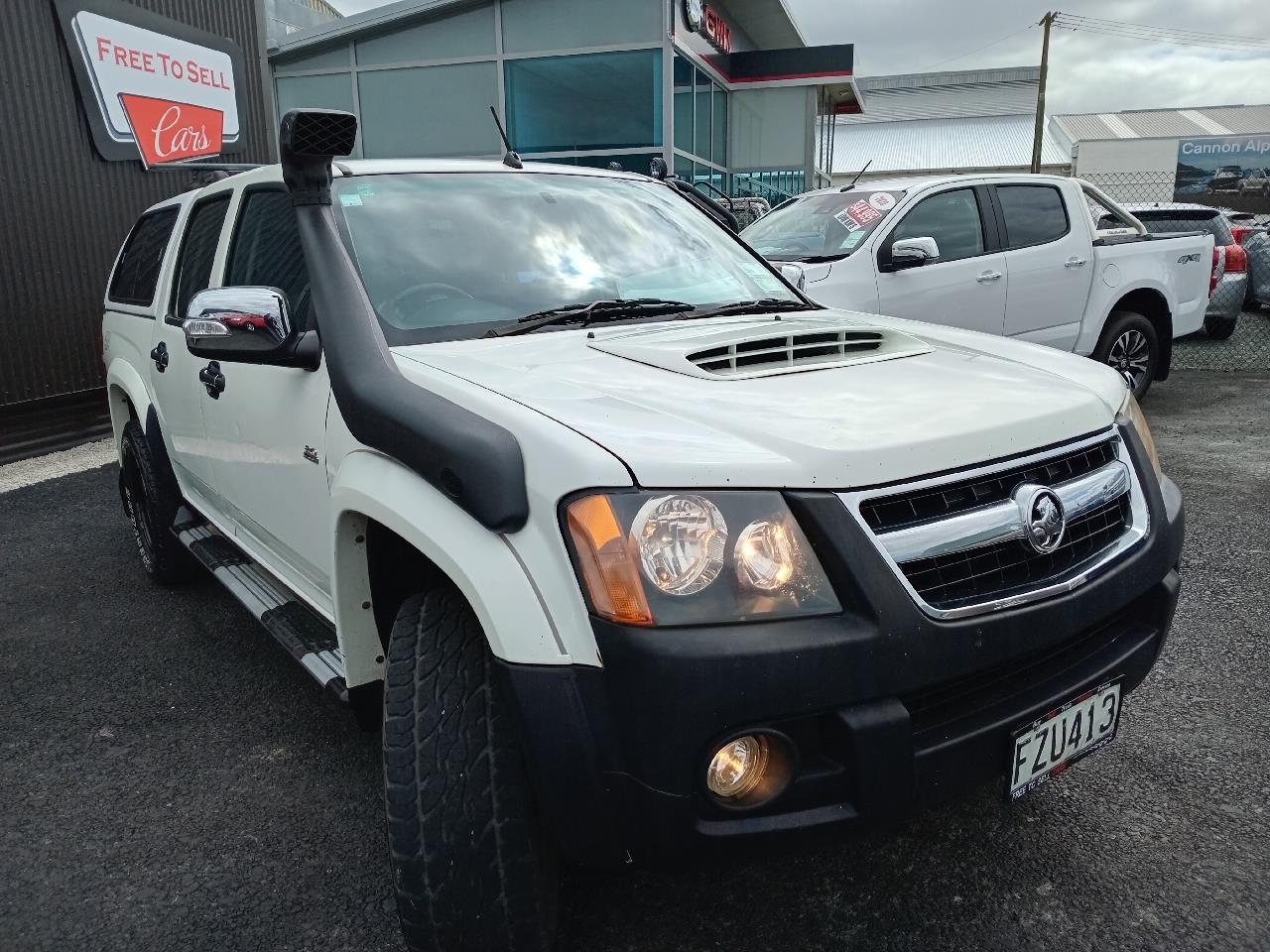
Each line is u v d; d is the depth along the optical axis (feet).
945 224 21.33
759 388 6.53
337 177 8.92
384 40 46.16
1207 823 7.91
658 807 5.10
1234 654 10.94
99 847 8.00
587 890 7.33
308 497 7.92
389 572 7.20
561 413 5.77
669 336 7.64
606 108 44.91
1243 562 13.79
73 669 11.46
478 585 5.37
